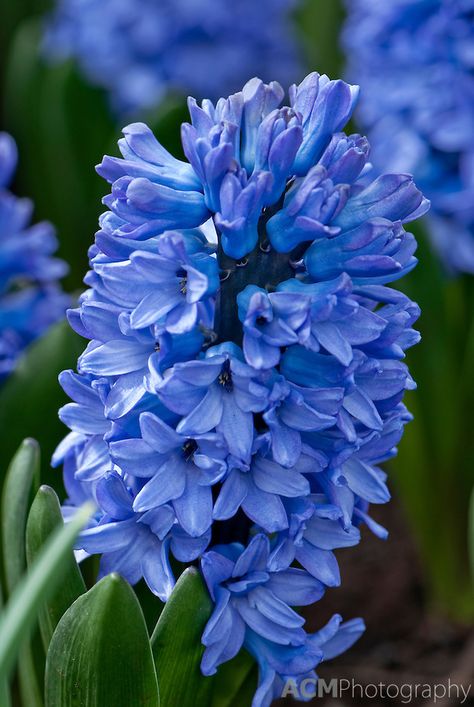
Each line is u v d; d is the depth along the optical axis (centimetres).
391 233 64
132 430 65
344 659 94
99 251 67
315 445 66
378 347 65
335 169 64
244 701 70
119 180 65
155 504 64
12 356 84
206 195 65
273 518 65
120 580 64
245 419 64
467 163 91
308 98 65
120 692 65
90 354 65
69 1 131
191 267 63
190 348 64
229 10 134
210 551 65
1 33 161
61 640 65
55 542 58
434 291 88
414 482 94
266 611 66
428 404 90
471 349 90
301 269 66
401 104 94
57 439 78
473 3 90
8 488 70
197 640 66
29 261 85
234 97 65
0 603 71
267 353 64
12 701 81
